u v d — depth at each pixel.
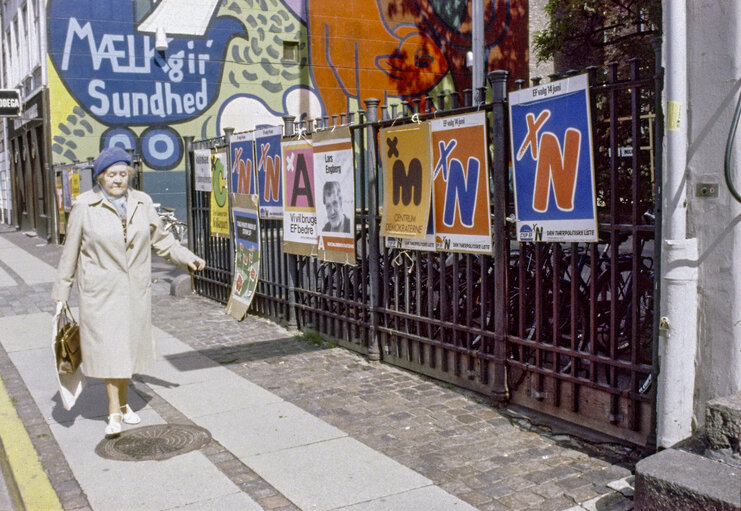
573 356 4.46
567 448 4.23
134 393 5.47
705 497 2.97
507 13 22.48
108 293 4.43
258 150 7.78
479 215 4.95
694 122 3.60
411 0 21.00
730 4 3.41
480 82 12.48
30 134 20.39
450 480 3.81
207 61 18.77
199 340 7.21
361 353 6.47
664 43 3.57
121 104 17.98
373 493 3.66
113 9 17.69
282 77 19.67
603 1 12.88
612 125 4.09
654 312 3.88
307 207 6.89
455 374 5.43
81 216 4.44
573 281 4.40
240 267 8.39
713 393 3.65
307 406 5.10
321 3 19.94
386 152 5.72
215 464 4.09
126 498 3.66
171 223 15.95
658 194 3.79
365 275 6.30
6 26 23.48
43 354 6.78
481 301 5.12
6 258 14.83
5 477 4.29
